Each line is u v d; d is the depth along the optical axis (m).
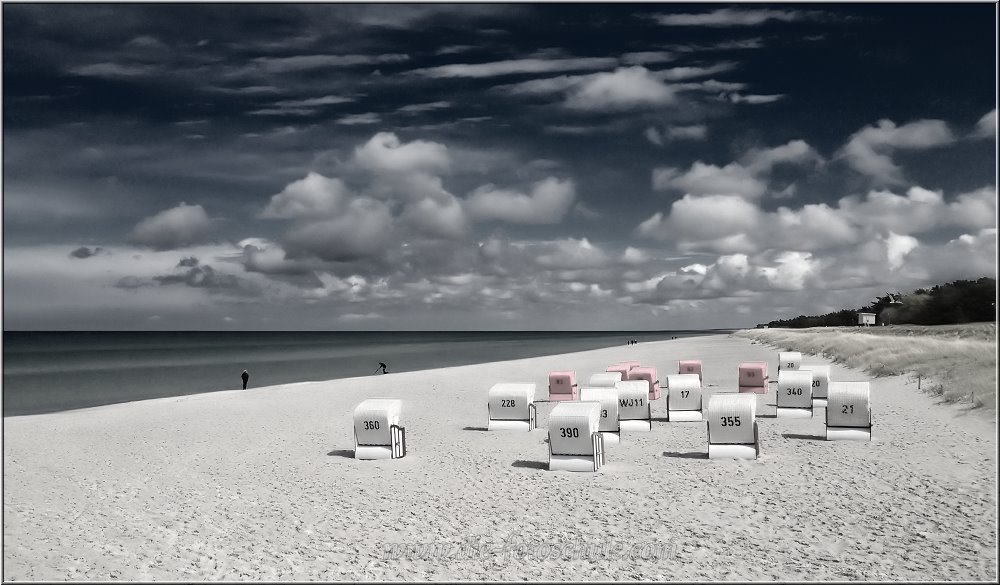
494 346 136.50
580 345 136.38
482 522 13.38
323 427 25.02
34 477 17.83
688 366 36.19
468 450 20.19
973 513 12.79
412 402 31.50
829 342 52.75
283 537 12.75
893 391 26.72
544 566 11.07
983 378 23.84
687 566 10.89
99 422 26.91
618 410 21.09
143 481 17.30
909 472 15.65
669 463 17.62
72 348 151.12
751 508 13.65
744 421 17.78
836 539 11.84
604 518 13.38
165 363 85.19
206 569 11.19
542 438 21.81
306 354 104.94
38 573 11.01
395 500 15.07
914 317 107.62
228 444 22.05
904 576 10.25
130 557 11.75
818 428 21.53
